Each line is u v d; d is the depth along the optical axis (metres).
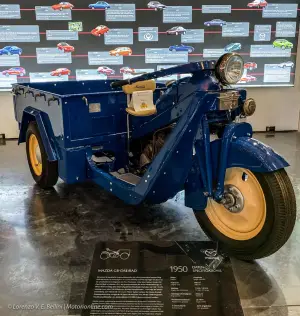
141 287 2.10
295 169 4.11
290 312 1.97
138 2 5.16
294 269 2.33
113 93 3.00
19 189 3.61
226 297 2.04
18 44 5.18
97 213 3.11
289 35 5.45
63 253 2.51
